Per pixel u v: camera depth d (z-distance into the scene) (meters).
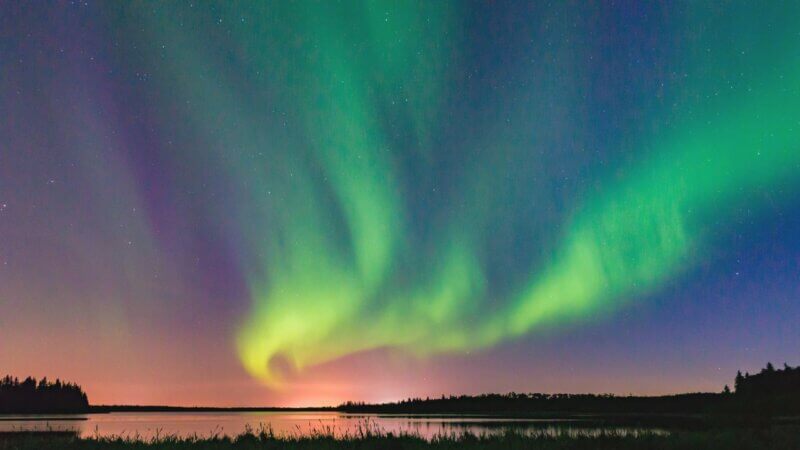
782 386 82.81
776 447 25.52
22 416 132.88
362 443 29.97
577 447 26.83
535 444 27.98
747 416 65.56
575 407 134.25
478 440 31.09
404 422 79.94
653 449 26.16
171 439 33.16
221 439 32.88
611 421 67.81
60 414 155.62
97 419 119.38
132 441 32.81
